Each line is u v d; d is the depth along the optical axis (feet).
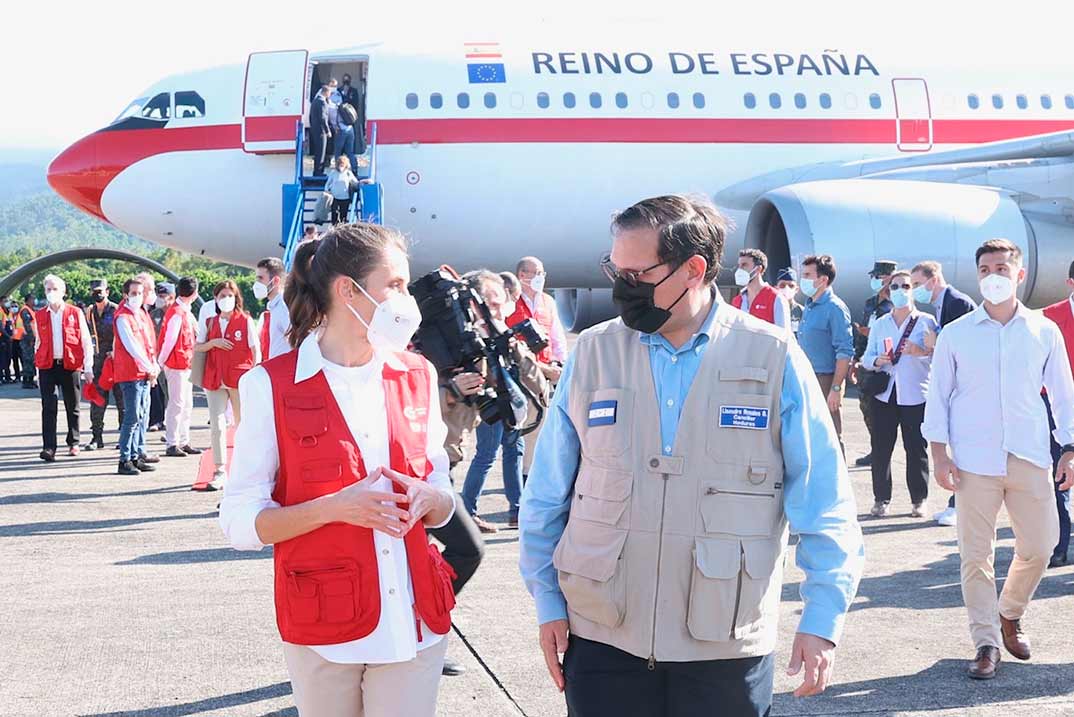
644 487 8.64
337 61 51.34
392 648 8.54
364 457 8.68
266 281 25.38
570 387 9.14
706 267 8.63
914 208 49.08
